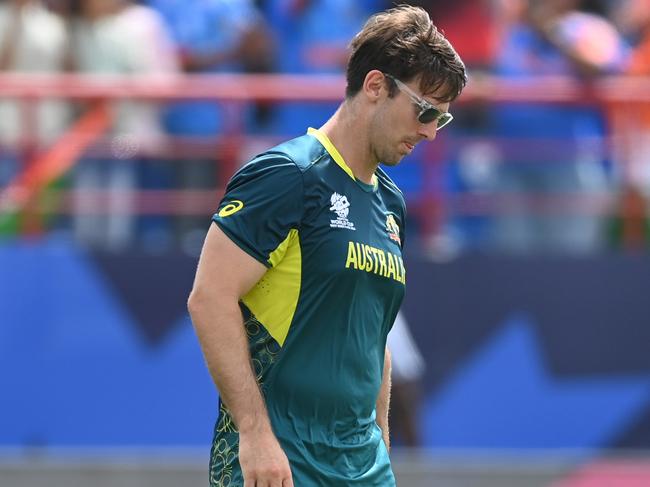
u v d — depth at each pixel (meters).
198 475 22.27
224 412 13.14
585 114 27.78
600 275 27.62
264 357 12.84
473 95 27.12
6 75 27.20
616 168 27.73
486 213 27.58
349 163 13.09
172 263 27.11
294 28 29.03
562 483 22.39
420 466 22.23
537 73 28.47
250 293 12.84
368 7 29.44
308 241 12.75
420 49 12.78
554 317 27.53
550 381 27.47
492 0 28.33
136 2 29.39
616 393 27.56
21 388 26.81
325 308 12.84
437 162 27.27
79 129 26.95
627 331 27.64
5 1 27.78
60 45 27.83
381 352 13.54
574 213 27.75
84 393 26.92
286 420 12.85
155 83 26.75
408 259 27.38
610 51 28.42
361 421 13.25
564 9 28.84
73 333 26.94
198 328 12.46
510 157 27.59
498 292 27.45
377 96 12.91
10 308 26.86
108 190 27.03
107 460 22.98
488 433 27.34
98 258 27.02
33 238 27.05
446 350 27.33
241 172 12.74
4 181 26.92
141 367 27.05
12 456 26.53
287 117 27.89
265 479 12.38
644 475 22.48
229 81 26.89
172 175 27.16
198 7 28.86
